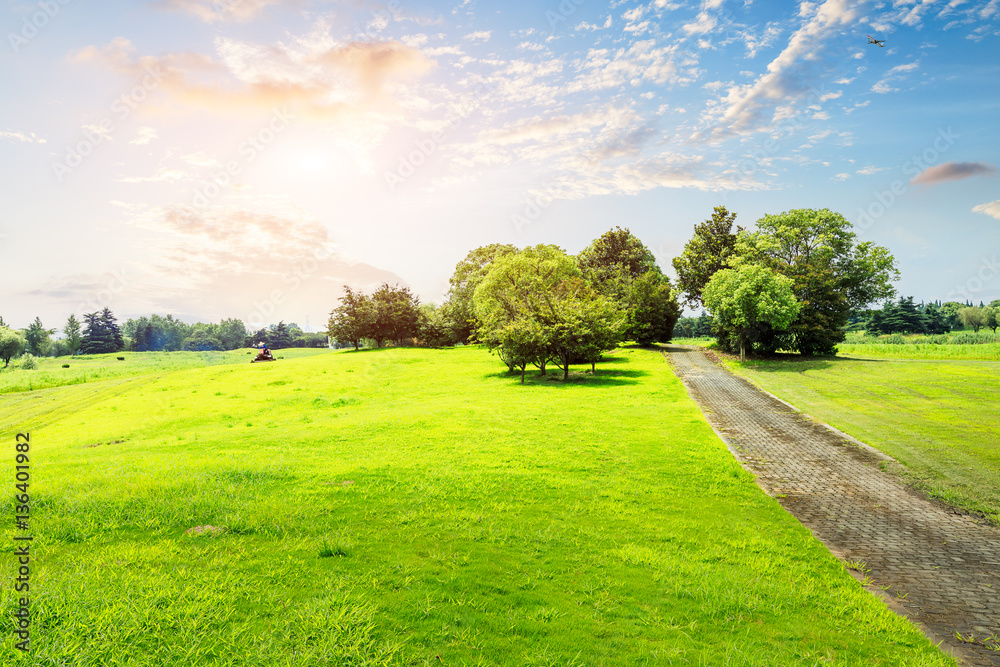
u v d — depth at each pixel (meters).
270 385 34.94
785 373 34.81
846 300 43.44
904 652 5.65
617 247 71.81
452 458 13.27
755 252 46.69
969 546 9.04
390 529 8.16
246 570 6.41
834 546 9.02
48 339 93.31
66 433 21.12
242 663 4.59
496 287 48.06
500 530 8.38
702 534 9.04
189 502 8.67
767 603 6.52
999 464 14.23
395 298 73.19
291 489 10.07
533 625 5.55
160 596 5.54
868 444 16.56
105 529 7.49
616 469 13.00
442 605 5.84
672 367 39.12
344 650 4.84
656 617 5.93
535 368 40.09
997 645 5.96
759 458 15.09
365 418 20.02
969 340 67.88
